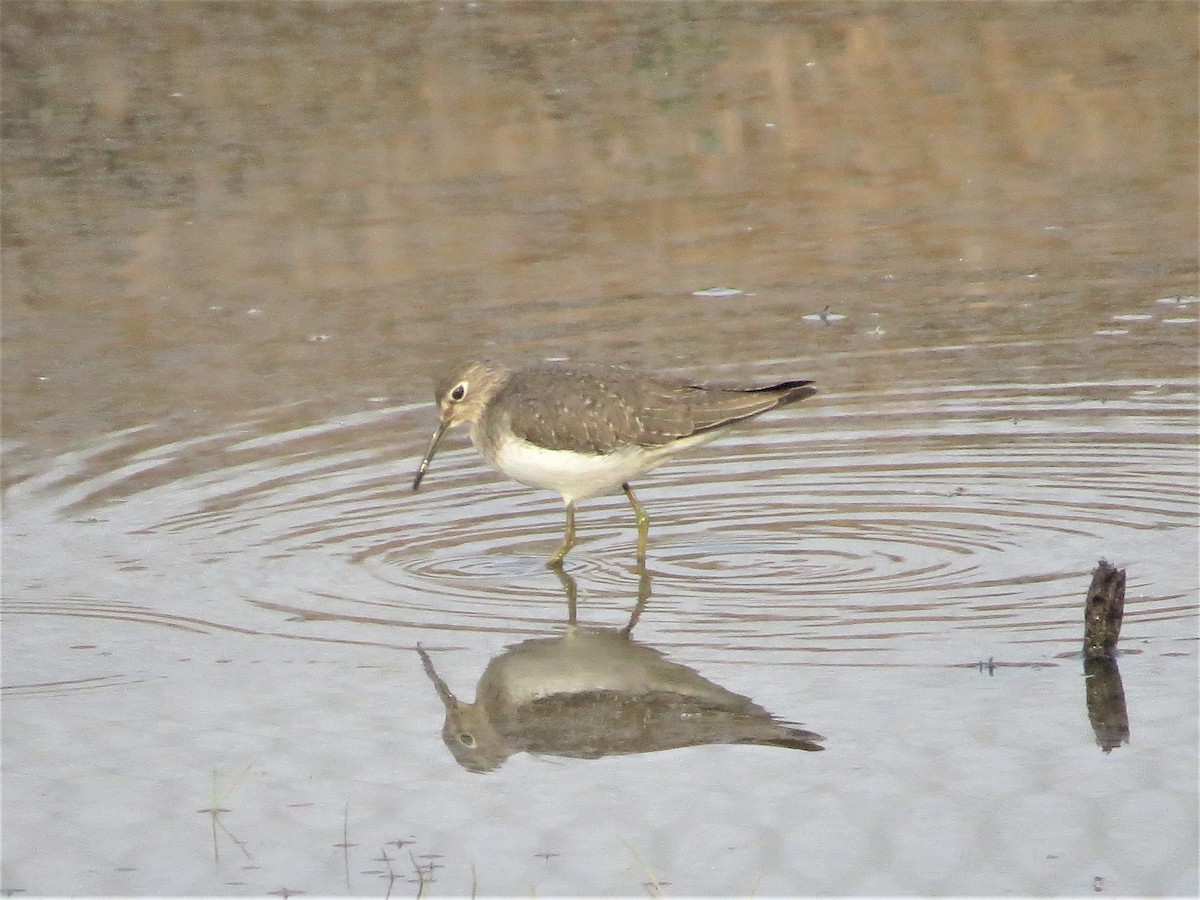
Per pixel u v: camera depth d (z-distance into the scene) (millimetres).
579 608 11953
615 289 18906
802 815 9422
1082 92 24828
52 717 10586
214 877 9047
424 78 25344
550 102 24641
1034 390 15891
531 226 20828
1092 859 8977
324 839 9367
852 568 12477
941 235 20312
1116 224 20406
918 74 25625
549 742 10320
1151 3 28109
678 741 10266
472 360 13430
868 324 17703
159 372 16938
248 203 21656
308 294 18953
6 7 27312
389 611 11977
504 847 9242
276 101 24609
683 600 12055
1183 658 10820
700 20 27516
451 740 10328
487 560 12945
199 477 14523
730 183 22094
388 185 22094
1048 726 10109
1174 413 15219
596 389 12594
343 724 10500
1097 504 13406
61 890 8953
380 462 14867
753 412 12594
